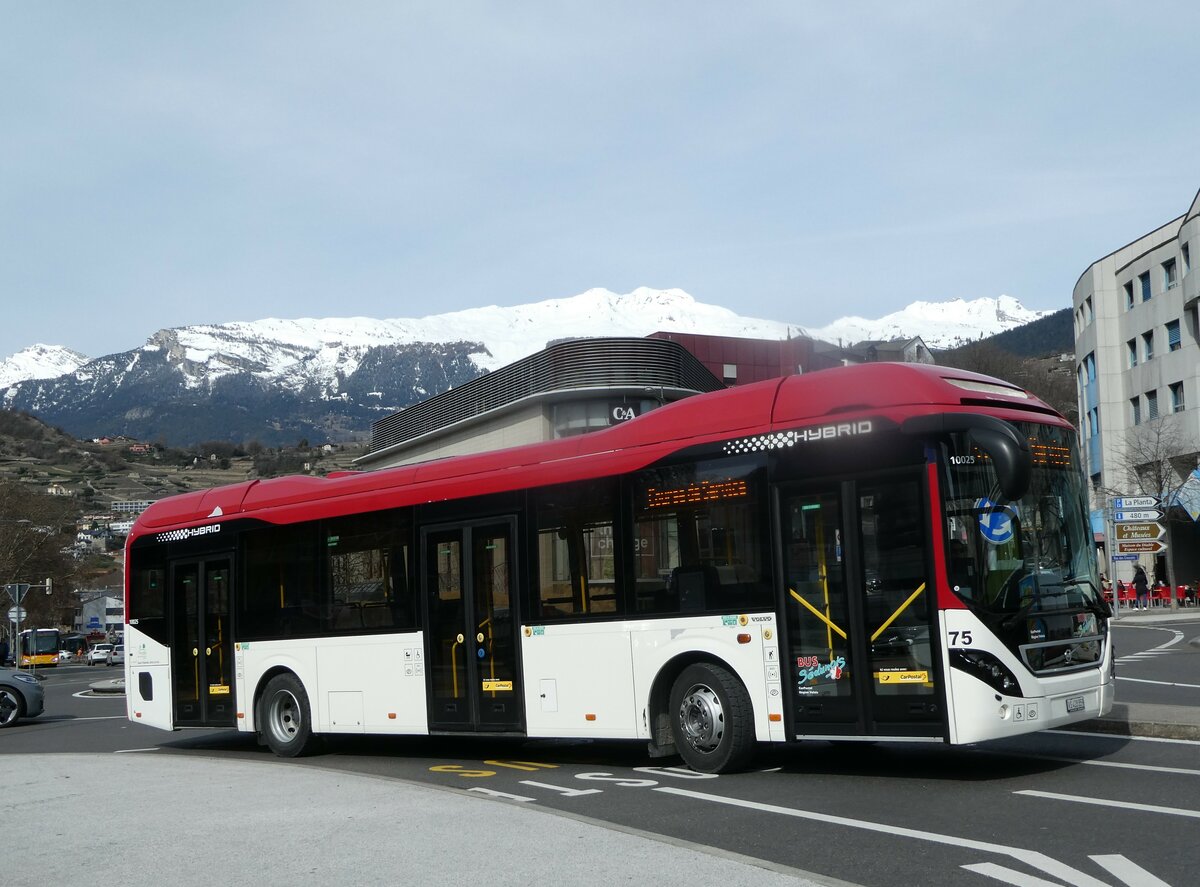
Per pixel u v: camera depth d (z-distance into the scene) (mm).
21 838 9992
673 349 41281
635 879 7316
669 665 12359
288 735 16438
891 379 11172
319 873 7996
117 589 156250
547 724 13305
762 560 11664
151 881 8047
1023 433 11219
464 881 7531
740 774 12008
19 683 25703
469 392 46156
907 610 10703
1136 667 22672
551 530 13469
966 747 12992
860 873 7445
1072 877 7086
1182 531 60906
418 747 16906
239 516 17453
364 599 15523
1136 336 64688
